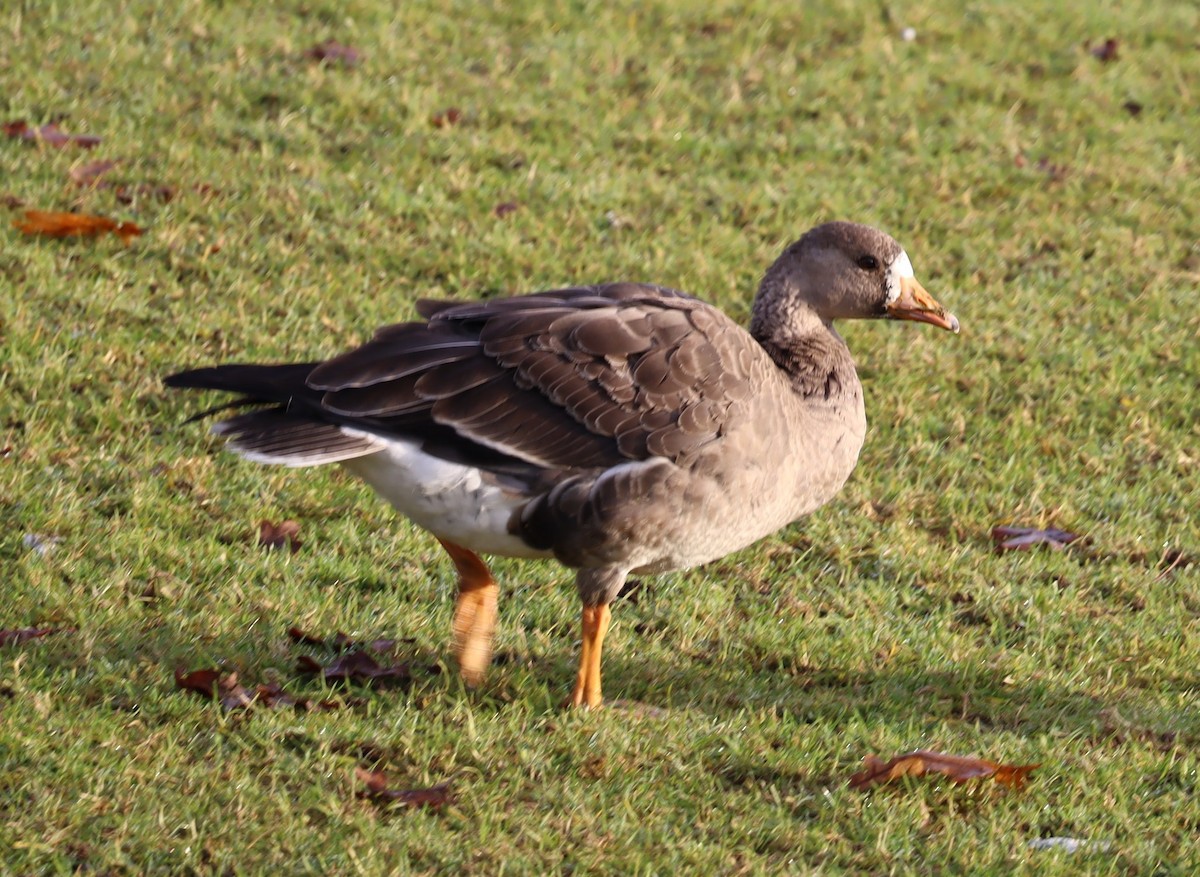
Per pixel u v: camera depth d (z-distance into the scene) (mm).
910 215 17109
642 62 20000
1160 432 13648
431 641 10008
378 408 8805
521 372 8969
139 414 12250
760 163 18062
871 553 11734
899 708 9758
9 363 12453
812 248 10359
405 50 19250
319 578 10648
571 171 17125
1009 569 11672
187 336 13328
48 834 7586
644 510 8883
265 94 17672
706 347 9148
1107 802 8758
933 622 10922
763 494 9305
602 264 15242
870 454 13047
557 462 8930
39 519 10695
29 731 8367
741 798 8516
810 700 9773
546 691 9414
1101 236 17062
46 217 14391
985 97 20234
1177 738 9469
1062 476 13000
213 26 19016
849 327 14938
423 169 16734
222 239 14828
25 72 17172
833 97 19703
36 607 9711
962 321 15148
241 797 7977
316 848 7699
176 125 16703
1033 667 10422
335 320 13867
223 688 9000
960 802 8719
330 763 8391
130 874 7434
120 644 9445
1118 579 11562
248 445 8711
